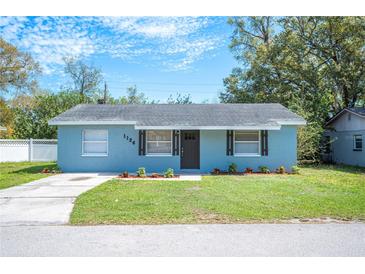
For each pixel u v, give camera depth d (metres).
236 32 32.44
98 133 16.20
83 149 16.11
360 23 24.14
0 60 31.31
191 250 4.86
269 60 27.53
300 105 22.20
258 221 6.39
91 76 42.66
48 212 7.19
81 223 6.29
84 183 11.86
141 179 12.90
